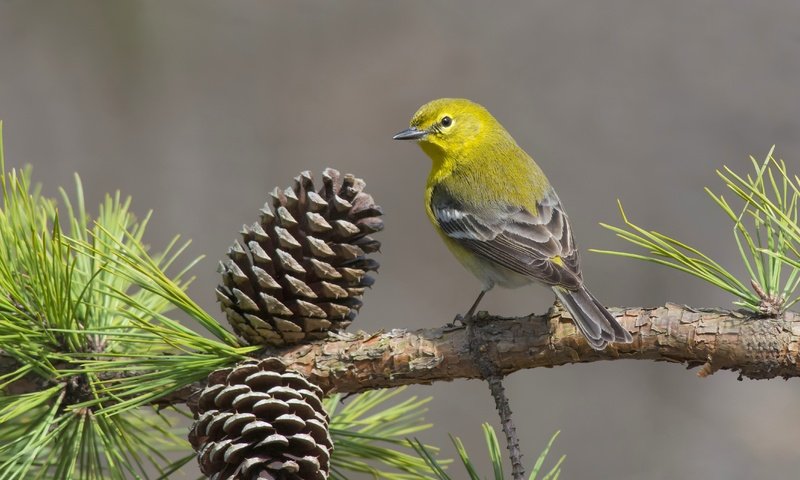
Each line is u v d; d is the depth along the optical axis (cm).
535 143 1556
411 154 1591
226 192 1537
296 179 514
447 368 509
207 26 1612
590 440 1443
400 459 537
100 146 1523
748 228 1480
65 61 1541
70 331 461
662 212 1506
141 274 503
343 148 1583
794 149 1498
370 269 520
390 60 1620
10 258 508
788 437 1405
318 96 1611
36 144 1494
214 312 1428
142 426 596
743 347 468
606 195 1526
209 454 443
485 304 1525
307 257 506
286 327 502
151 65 1575
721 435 1420
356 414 565
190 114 1569
